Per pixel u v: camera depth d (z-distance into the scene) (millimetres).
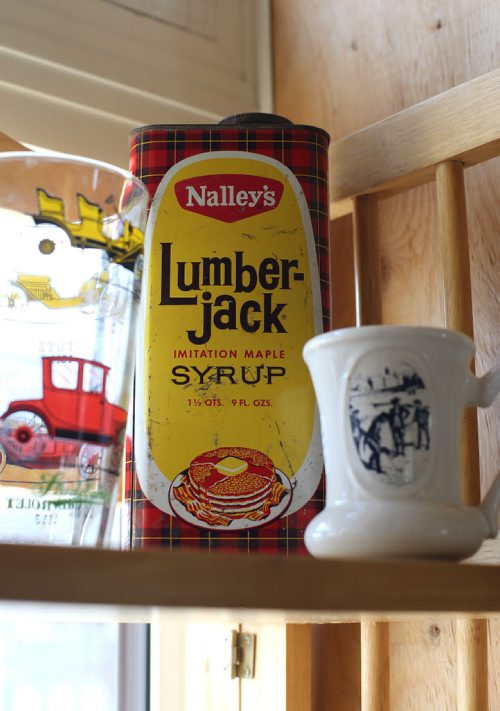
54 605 332
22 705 967
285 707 734
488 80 625
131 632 917
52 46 777
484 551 588
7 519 463
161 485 571
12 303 490
